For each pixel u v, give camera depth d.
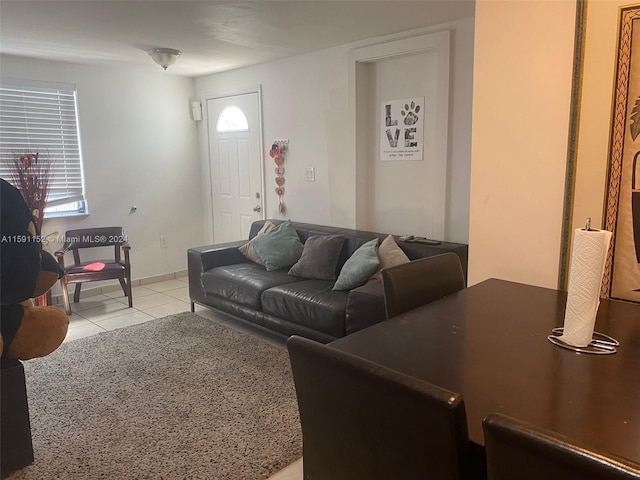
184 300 4.49
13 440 1.97
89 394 2.62
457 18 3.06
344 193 3.96
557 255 1.80
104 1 2.62
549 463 0.66
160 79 4.99
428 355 1.21
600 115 1.60
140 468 1.99
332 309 2.88
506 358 1.19
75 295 4.40
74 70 4.35
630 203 1.57
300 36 3.46
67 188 4.43
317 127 4.10
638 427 0.88
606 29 1.56
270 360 3.04
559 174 1.75
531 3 1.73
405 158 3.65
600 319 1.46
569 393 1.01
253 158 4.77
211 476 1.94
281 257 3.77
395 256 3.11
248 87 4.66
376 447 0.95
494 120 1.89
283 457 2.06
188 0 2.62
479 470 0.85
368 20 3.07
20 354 2.13
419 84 3.48
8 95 3.99
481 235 2.00
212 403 2.51
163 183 5.14
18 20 2.97
